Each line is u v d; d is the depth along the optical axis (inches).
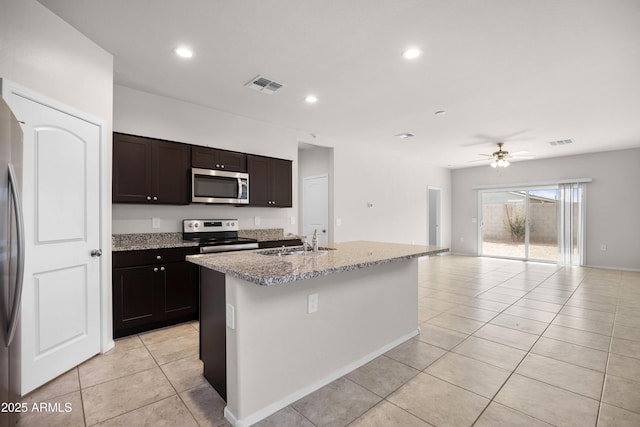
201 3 80.7
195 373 89.9
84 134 94.2
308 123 184.9
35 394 78.6
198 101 149.3
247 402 68.6
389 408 74.1
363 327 96.8
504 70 116.4
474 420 69.5
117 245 128.2
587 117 169.9
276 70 117.9
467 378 87.4
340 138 221.9
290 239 170.6
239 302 67.6
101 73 101.1
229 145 165.9
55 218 85.0
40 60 80.4
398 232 279.7
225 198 152.5
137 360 97.3
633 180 247.1
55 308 85.2
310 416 71.5
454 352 103.7
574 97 141.9
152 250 121.0
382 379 87.4
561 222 278.1
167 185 135.0
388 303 106.0
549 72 117.7
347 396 79.3
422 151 264.7
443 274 233.3
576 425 67.5
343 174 233.0
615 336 116.0
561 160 280.1
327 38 96.9
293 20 87.8
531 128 191.9
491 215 328.2
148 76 123.0
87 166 95.3
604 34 92.7
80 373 89.0
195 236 150.2
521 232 307.6
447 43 98.8
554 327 125.3
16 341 62.3
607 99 144.0
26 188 77.3
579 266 267.1
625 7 80.4
